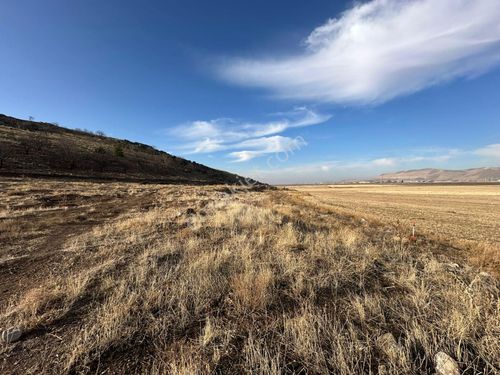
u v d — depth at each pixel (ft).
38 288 15.98
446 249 32.48
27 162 156.15
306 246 24.68
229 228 32.65
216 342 10.74
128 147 323.37
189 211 48.06
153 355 10.09
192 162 379.14
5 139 178.09
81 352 9.95
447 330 11.05
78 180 147.64
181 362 9.52
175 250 23.12
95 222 42.01
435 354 9.89
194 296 14.28
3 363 9.65
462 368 9.39
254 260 19.76
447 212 105.29
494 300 14.38
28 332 11.56
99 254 22.81
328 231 34.40
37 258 22.72
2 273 19.24
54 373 9.14
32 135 211.61
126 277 17.40
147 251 22.54
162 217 41.24
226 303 13.87
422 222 73.10
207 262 18.84
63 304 13.93
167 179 232.53
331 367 9.37
